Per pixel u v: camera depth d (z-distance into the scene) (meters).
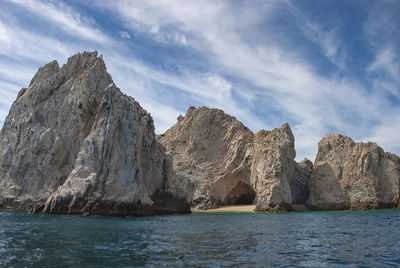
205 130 90.94
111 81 62.44
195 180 83.31
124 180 46.25
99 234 26.55
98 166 45.97
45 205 45.28
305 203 78.56
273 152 73.88
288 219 47.31
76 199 43.06
